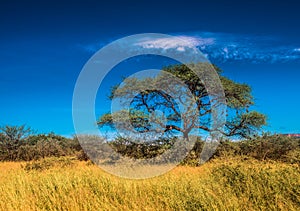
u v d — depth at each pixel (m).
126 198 6.94
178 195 6.90
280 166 9.16
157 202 6.64
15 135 21.88
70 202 6.84
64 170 11.36
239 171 8.29
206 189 7.06
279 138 15.98
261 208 6.12
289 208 6.01
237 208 6.16
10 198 7.18
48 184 8.05
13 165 15.41
